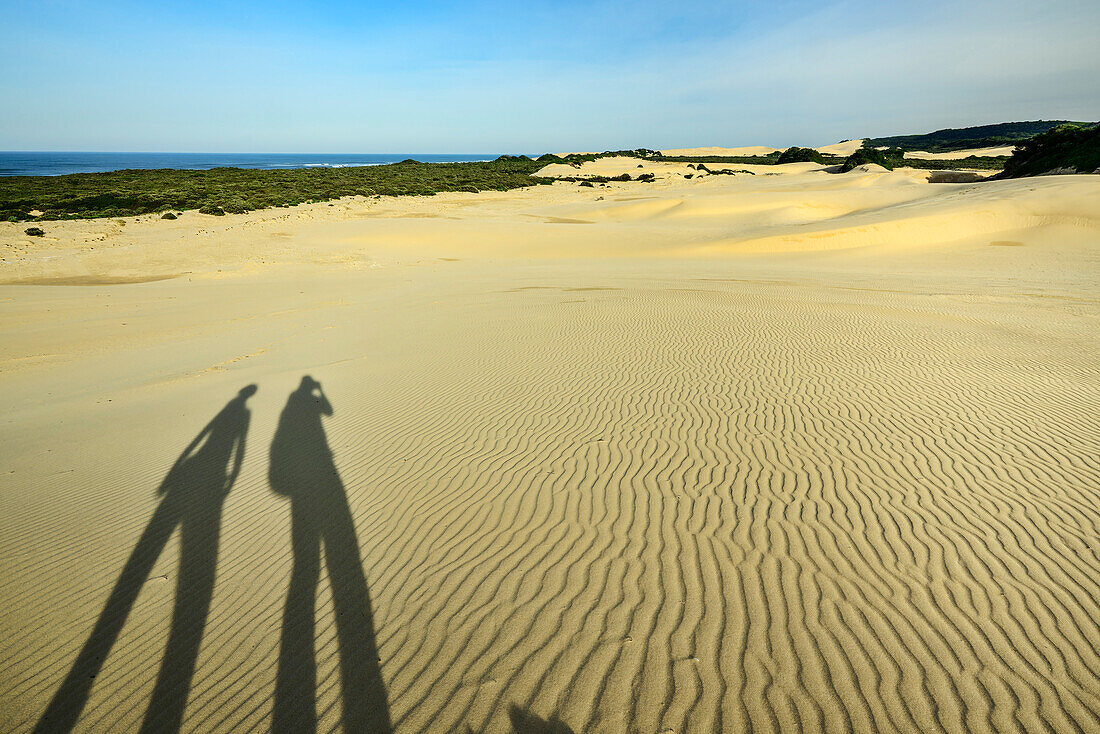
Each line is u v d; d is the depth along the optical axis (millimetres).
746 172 111312
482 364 10586
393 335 13758
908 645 3613
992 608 3938
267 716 3266
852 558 4516
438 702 3297
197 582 4570
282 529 5289
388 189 66062
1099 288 18891
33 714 3363
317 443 7340
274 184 68000
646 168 115562
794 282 20734
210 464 6895
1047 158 61406
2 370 12992
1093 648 3578
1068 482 5715
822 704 3203
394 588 4336
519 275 24359
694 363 10055
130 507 5918
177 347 14539
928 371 9445
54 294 22156
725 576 4312
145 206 48500
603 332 12625
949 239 31844
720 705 3211
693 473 6016
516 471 6203
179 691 3486
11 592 4555
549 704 3252
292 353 12797
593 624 3863
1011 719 3094
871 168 87250
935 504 5320
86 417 9234
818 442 6719
